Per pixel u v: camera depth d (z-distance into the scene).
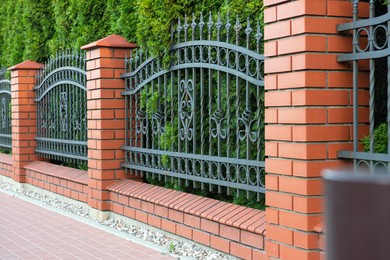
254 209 4.95
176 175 6.09
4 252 5.74
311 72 3.80
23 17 11.15
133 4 7.42
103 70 7.24
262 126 5.17
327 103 3.85
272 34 4.09
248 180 4.91
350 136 3.93
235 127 5.48
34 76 10.60
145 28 6.35
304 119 3.80
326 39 3.83
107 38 7.25
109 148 7.29
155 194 6.35
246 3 5.28
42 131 10.38
